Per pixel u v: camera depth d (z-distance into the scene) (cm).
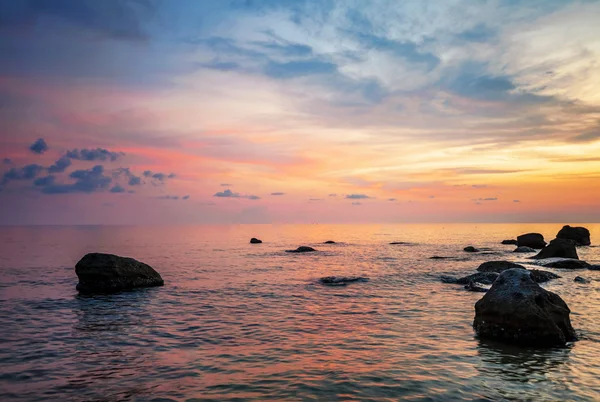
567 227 7819
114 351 1489
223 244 9494
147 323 1930
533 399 1042
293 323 1917
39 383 1178
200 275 3747
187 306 2338
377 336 1673
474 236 13838
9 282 3325
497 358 1375
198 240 11531
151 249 7588
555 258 4609
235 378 1202
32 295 2733
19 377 1227
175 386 1145
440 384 1144
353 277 3338
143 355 1440
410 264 4681
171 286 3092
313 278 3519
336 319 1994
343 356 1406
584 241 7512
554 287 2825
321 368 1283
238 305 2359
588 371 1248
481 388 1115
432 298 2534
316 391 1098
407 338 1638
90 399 1061
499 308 1622
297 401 1034
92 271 2895
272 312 2167
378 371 1252
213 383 1163
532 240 6850
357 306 2311
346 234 17212
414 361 1345
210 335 1709
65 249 7462
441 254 6116
